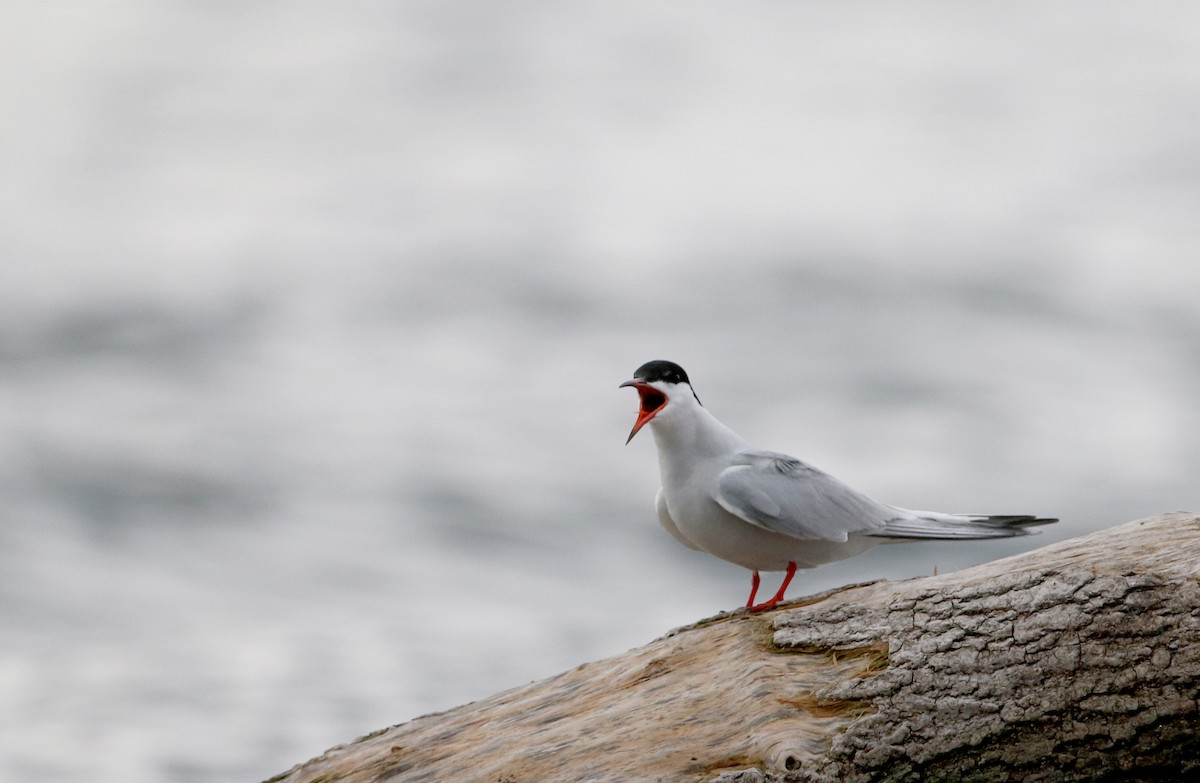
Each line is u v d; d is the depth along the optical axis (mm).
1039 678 4898
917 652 5098
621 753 5184
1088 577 4961
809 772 4883
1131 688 4793
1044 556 5289
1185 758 4762
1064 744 4855
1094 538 5355
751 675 5328
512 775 5305
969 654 5012
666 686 5547
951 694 4973
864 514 6602
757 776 4879
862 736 4961
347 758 6141
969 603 5133
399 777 5715
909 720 4965
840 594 5883
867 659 5215
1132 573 4918
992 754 4902
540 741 5480
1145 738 4781
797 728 5008
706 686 5422
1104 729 4816
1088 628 4883
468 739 5828
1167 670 4766
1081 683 4848
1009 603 5051
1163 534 5188
